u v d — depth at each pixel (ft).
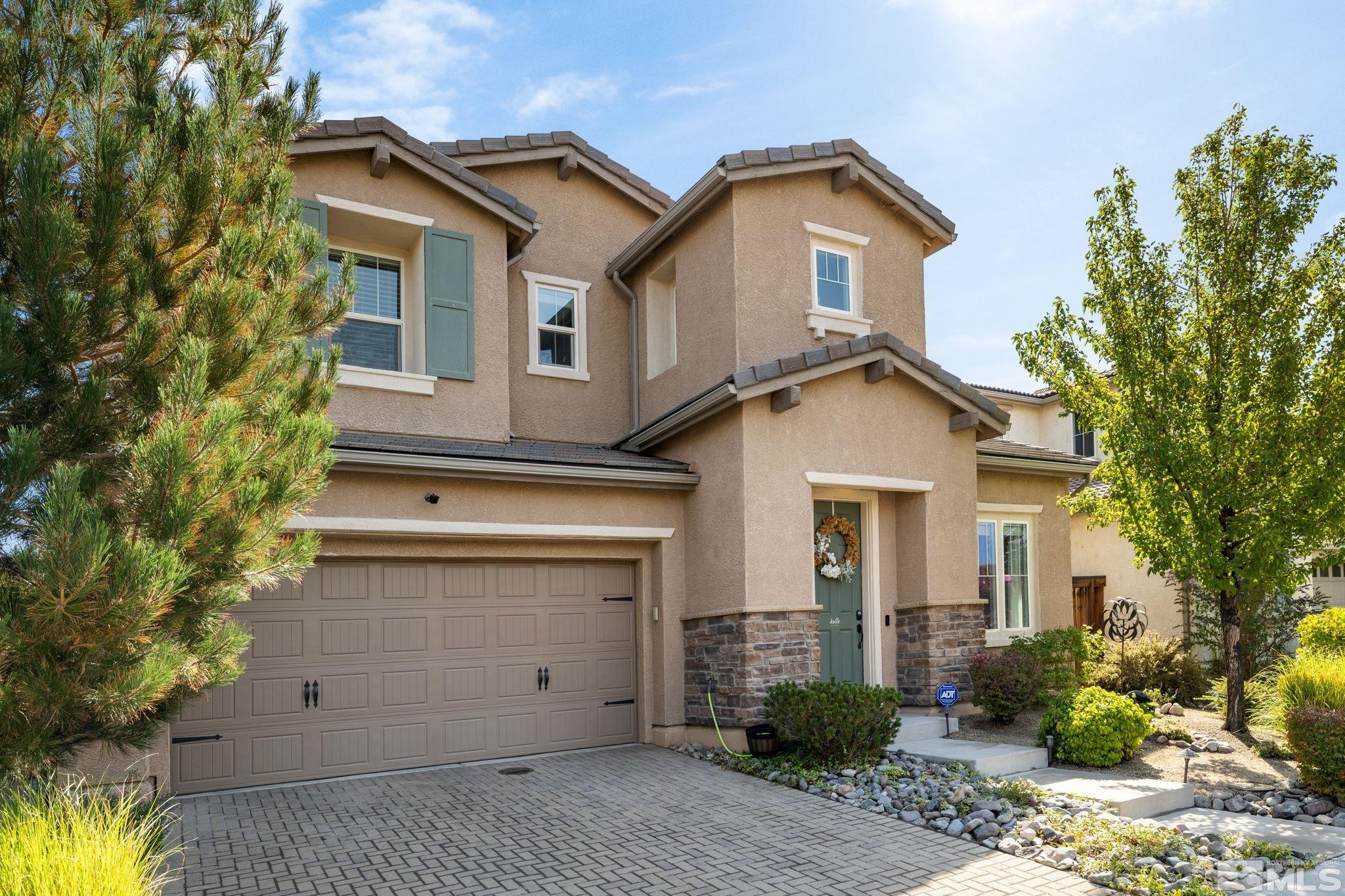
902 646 36.35
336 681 28.78
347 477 28.48
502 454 31.37
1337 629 36.73
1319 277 30.68
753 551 31.60
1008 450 44.04
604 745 33.63
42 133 15.25
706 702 32.81
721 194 36.42
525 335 40.45
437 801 25.29
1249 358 31.17
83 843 12.57
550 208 42.22
